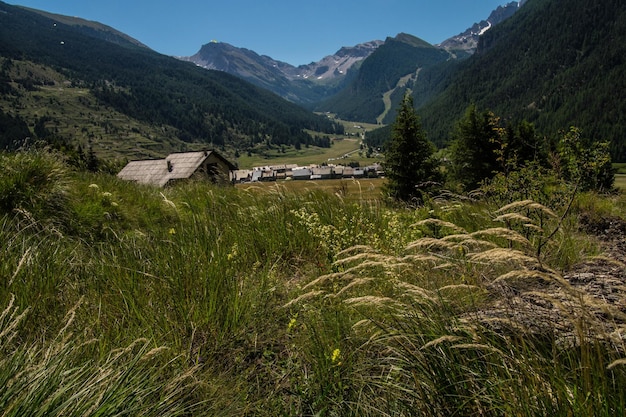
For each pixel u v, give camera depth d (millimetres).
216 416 2291
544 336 2238
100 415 1872
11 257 3660
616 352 1750
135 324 3004
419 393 2008
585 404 1620
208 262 3854
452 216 6016
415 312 2477
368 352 2791
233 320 3143
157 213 7535
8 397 1824
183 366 2611
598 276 3881
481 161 32438
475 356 2119
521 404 1729
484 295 2963
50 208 5895
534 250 3588
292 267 4891
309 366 2840
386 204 7578
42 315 3014
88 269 3924
